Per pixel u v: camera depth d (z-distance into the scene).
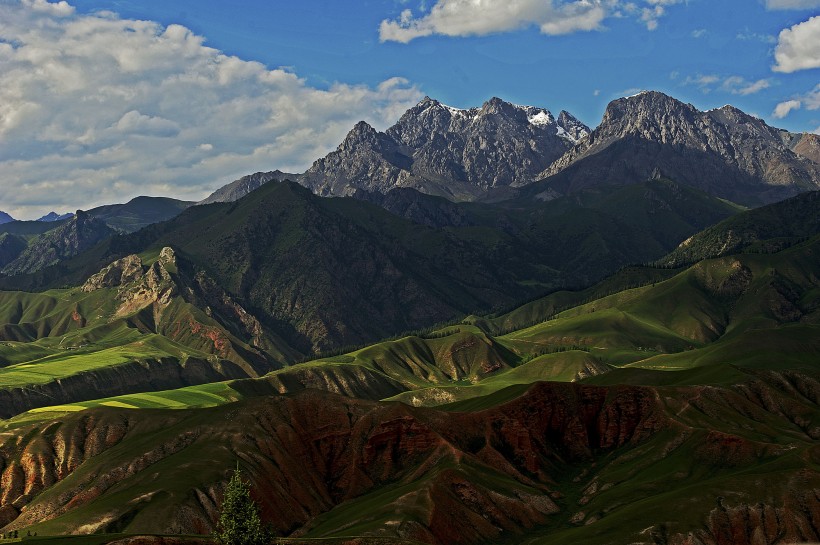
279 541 171.00
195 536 162.12
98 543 154.38
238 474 145.12
